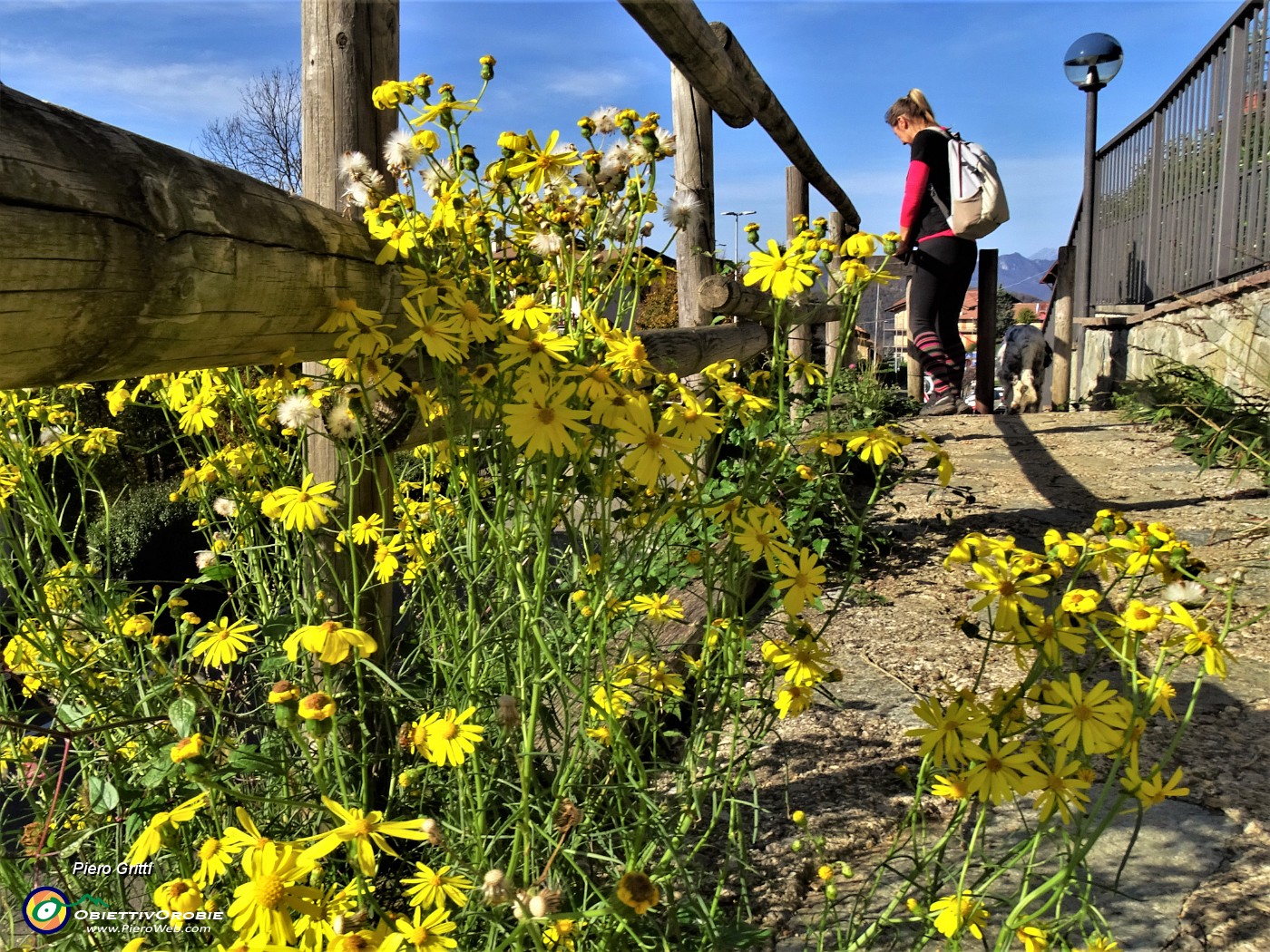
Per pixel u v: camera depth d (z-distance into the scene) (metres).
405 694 1.28
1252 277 5.83
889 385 7.08
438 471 1.93
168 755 1.17
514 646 1.52
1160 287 8.30
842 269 1.52
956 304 7.03
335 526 1.82
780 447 1.53
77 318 0.97
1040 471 5.24
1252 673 2.47
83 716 1.43
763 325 4.52
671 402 1.54
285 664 1.53
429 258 1.58
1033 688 1.22
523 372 1.35
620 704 1.60
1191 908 1.58
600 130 1.75
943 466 1.47
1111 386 9.27
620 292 1.75
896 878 1.73
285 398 1.74
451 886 1.09
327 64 1.88
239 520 1.80
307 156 1.92
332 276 1.41
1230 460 5.07
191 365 1.24
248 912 0.94
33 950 1.26
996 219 6.47
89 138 1.00
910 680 2.62
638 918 1.20
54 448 1.81
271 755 1.48
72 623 1.68
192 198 1.11
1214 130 7.13
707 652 1.48
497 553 1.46
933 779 1.35
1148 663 2.53
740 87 3.69
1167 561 1.24
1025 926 1.19
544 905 0.94
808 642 1.49
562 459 1.40
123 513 3.40
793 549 1.44
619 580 1.48
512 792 1.48
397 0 1.96
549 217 1.62
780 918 1.65
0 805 1.48
